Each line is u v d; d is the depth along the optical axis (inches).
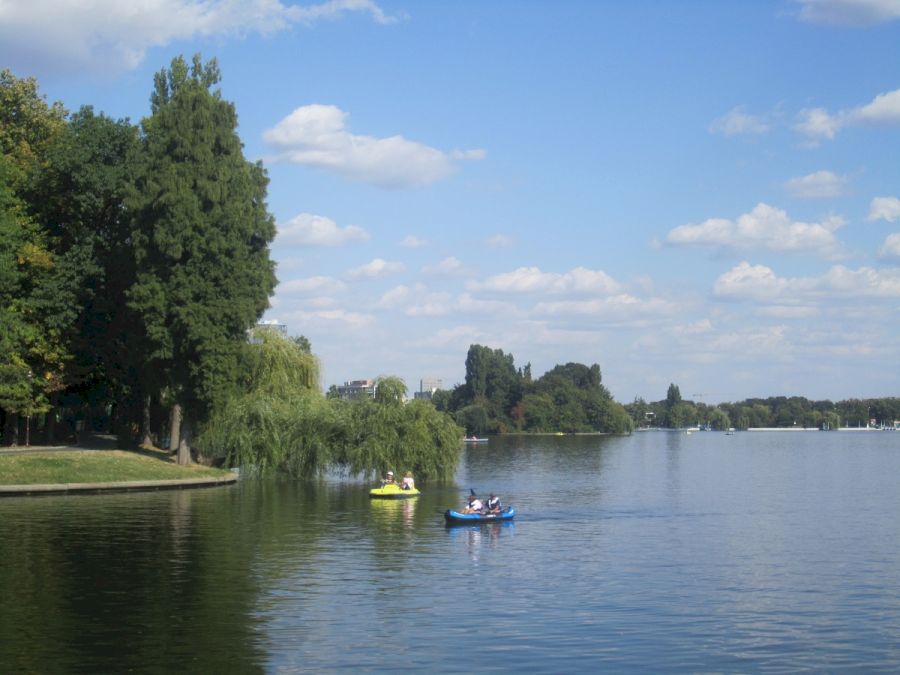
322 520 1877.5
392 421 2797.7
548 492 2760.8
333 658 896.3
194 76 3425.2
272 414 2866.6
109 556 1417.3
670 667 885.2
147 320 2755.9
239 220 2810.0
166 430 3663.9
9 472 2421.3
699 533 1811.0
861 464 4820.4
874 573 1374.3
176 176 2763.3
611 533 1798.7
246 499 2285.9
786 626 1045.8
